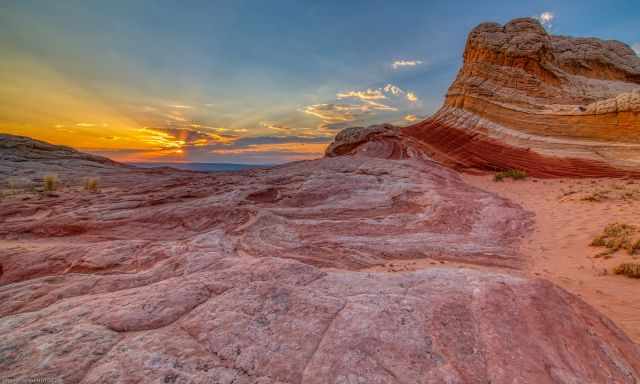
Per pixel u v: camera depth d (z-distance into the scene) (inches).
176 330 110.5
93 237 392.2
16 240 383.9
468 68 1437.0
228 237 379.6
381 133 1567.4
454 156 1154.0
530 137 1047.0
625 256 286.5
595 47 1771.7
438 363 99.1
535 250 344.2
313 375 91.3
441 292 147.3
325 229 420.8
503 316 127.0
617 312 198.5
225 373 90.1
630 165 762.8
